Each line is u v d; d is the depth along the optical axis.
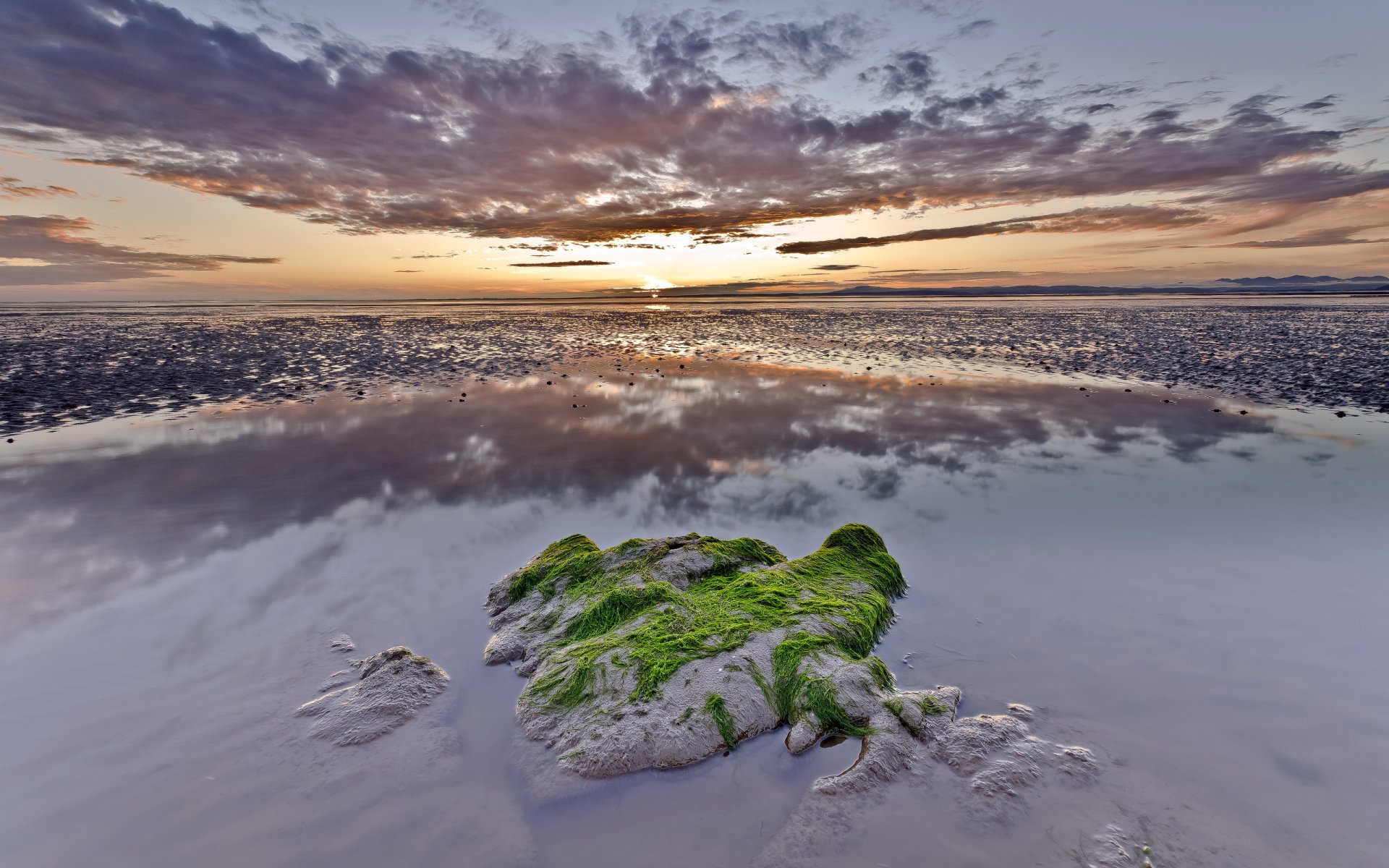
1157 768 4.31
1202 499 9.53
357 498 10.03
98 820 3.99
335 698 5.15
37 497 9.82
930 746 4.58
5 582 7.10
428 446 13.04
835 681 5.02
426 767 4.50
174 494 10.03
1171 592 6.75
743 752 4.66
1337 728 4.60
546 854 3.84
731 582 6.84
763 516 9.38
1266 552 7.66
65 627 6.20
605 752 4.50
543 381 21.38
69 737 4.69
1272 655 5.53
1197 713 4.83
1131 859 3.66
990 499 9.80
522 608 6.66
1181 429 13.88
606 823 4.07
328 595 7.00
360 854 3.80
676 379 21.77
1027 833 3.86
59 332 39.09
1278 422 14.30
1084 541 8.17
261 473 11.16
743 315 62.25
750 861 3.77
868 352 28.91
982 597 6.83
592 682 5.18
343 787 4.29
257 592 7.00
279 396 18.28
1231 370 21.86
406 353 29.53
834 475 11.13
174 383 20.42
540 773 4.42
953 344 32.03
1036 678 5.40
